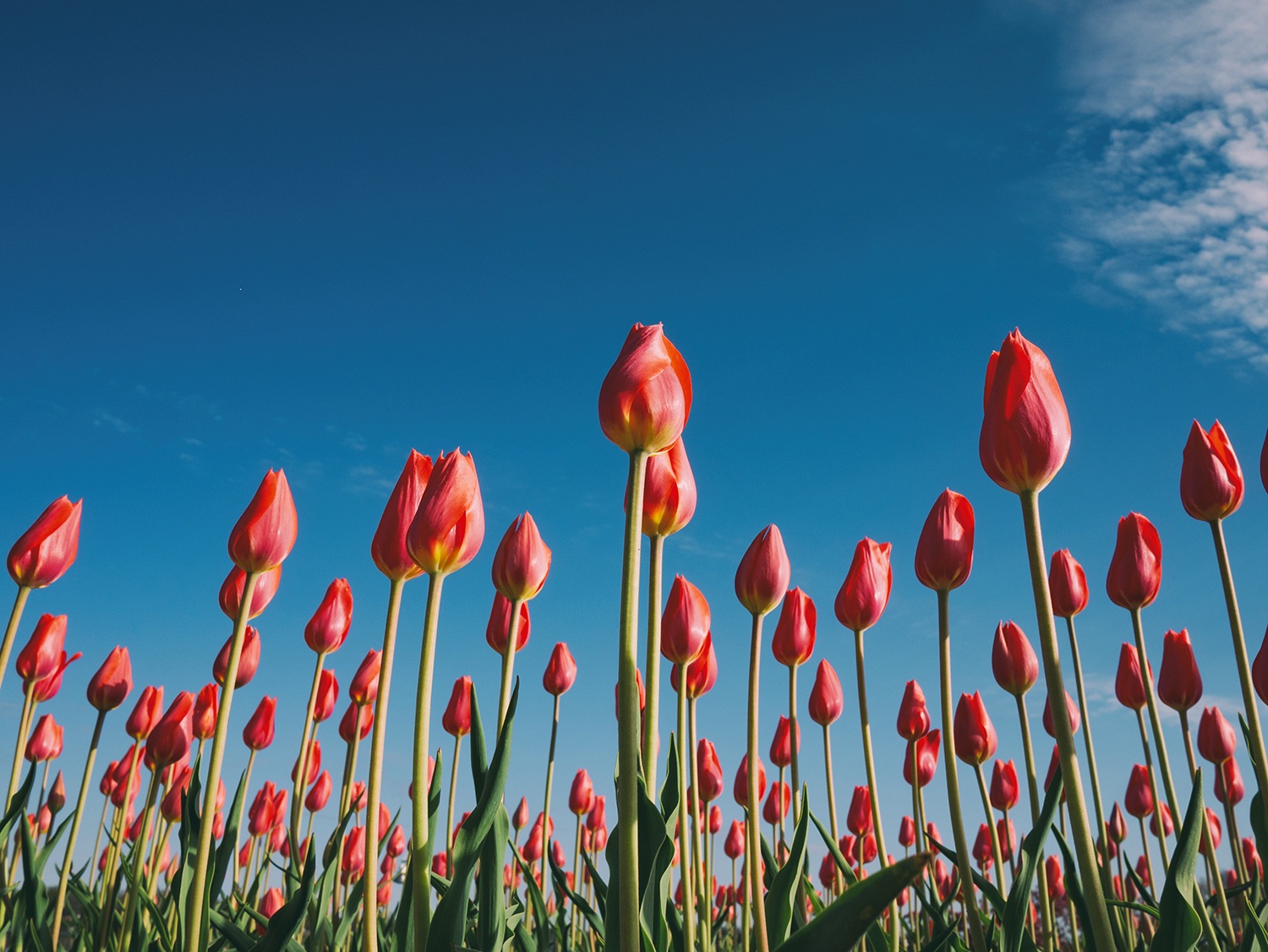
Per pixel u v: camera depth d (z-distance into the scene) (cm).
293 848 81
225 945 70
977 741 78
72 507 72
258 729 101
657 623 54
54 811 114
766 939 53
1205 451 62
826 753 80
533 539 59
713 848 91
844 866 71
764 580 61
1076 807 41
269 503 57
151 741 73
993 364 51
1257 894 79
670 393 45
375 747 49
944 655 57
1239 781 110
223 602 71
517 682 49
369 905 47
